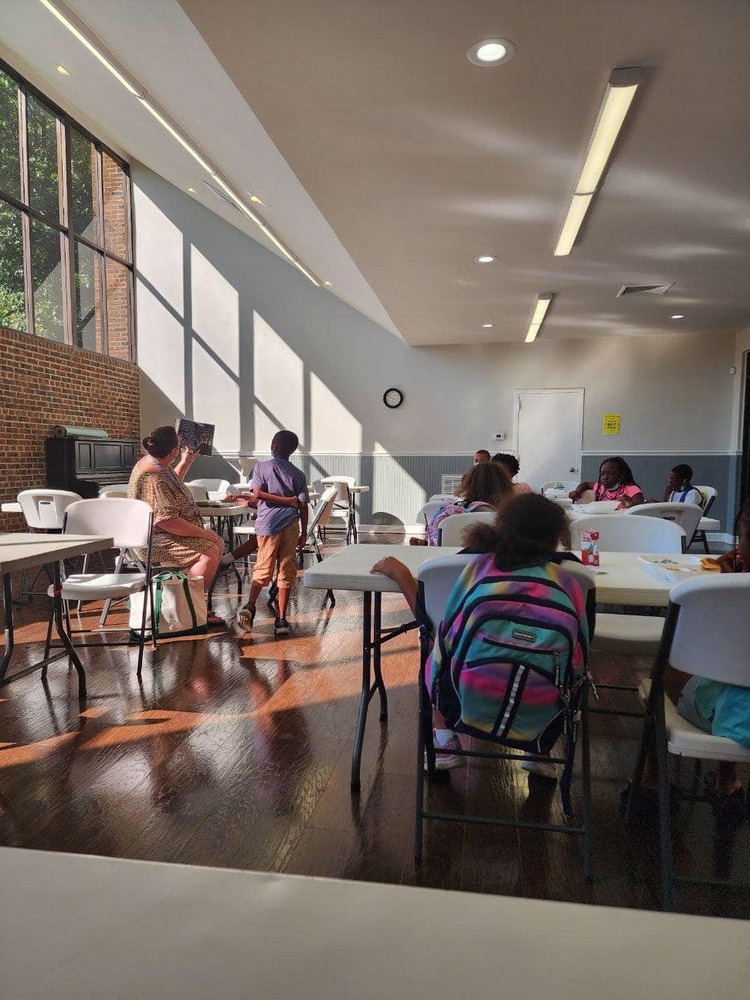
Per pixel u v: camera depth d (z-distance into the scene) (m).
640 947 0.33
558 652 1.44
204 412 9.37
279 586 4.02
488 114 2.99
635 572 2.07
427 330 8.09
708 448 8.52
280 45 2.48
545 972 0.31
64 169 7.75
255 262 9.20
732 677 1.44
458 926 0.34
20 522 6.71
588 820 1.70
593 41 2.44
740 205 4.07
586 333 8.41
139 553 3.95
